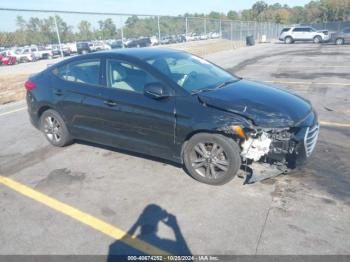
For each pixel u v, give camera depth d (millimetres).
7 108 8750
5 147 5715
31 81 5691
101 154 5211
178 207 3658
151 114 4227
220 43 31906
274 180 4121
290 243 3002
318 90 9211
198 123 3867
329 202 3604
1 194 4141
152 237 3193
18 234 3336
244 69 14375
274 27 57781
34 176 4586
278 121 3713
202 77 4645
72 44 18188
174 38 23484
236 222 3340
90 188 4176
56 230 3375
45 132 5688
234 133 3689
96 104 4758
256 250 2939
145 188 4098
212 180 4035
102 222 3471
